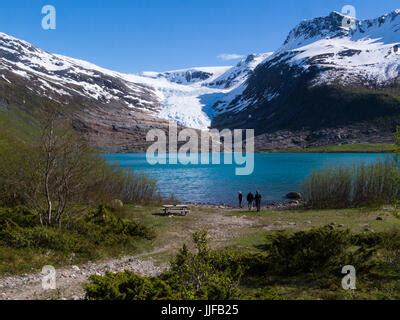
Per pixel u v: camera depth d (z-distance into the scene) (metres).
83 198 36.34
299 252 20.53
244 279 19.31
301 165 140.38
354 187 49.88
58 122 28.86
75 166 29.03
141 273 20.95
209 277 14.37
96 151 38.75
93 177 40.12
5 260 20.73
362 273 18.92
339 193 49.91
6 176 31.25
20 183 30.06
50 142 27.48
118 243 26.61
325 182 50.50
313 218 39.41
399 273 18.75
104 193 44.44
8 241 22.89
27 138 34.16
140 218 38.41
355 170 52.69
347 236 22.11
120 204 39.62
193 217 40.78
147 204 50.97
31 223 26.56
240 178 103.38
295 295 16.33
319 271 19.59
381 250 22.17
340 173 50.91
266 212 46.00
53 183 28.92
